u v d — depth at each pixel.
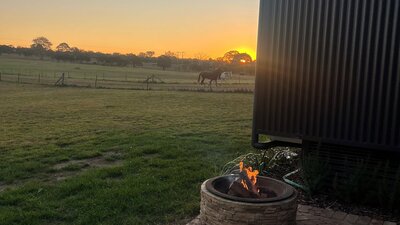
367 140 5.40
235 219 4.04
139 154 8.77
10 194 5.77
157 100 24.41
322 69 5.69
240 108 20.53
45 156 8.51
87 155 8.57
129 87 36.25
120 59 99.19
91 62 103.50
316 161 5.72
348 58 5.49
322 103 5.71
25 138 10.90
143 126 13.70
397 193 5.12
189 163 7.83
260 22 6.12
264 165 6.93
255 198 4.23
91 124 14.07
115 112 17.97
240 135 11.85
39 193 5.89
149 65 99.81
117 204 5.37
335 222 4.86
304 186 5.88
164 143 10.11
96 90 31.53
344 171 5.70
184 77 60.00
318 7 5.68
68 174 7.14
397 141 5.21
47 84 36.59
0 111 17.64
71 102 22.23
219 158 8.44
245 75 67.19
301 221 4.87
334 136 5.64
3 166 7.55
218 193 4.23
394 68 5.19
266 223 4.01
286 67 5.97
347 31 5.48
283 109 6.03
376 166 5.46
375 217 5.06
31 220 4.83
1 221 4.75
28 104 20.88
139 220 4.87
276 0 6.00
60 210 5.18
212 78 41.19
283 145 6.61
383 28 5.24
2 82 37.16
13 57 109.94
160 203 5.46
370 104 5.36
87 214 5.02
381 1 5.23
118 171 7.16
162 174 6.95
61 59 106.44
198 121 15.25
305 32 5.80
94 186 6.19
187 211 5.19
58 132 12.09
